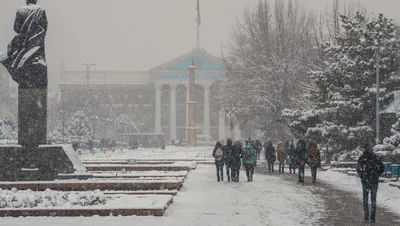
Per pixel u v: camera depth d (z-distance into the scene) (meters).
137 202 18.73
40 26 26.66
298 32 69.44
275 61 67.69
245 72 70.75
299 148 30.28
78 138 88.06
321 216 17.50
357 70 42.78
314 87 54.09
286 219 16.84
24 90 26.27
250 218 17.05
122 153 73.69
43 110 26.48
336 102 42.44
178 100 162.62
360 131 41.19
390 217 17.38
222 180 31.72
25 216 17.27
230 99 72.38
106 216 17.27
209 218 17.03
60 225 15.48
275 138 67.44
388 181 28.44
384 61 41.50
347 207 19.67
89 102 124.44
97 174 30.17
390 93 41.38
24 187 23.59
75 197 19.12
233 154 30.97
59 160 26.42
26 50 26.34
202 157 58.69
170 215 17.67
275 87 67.62
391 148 31.67
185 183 29.91
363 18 45.97
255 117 71.06
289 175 36.06
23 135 26.20
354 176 33.59
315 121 44.34
